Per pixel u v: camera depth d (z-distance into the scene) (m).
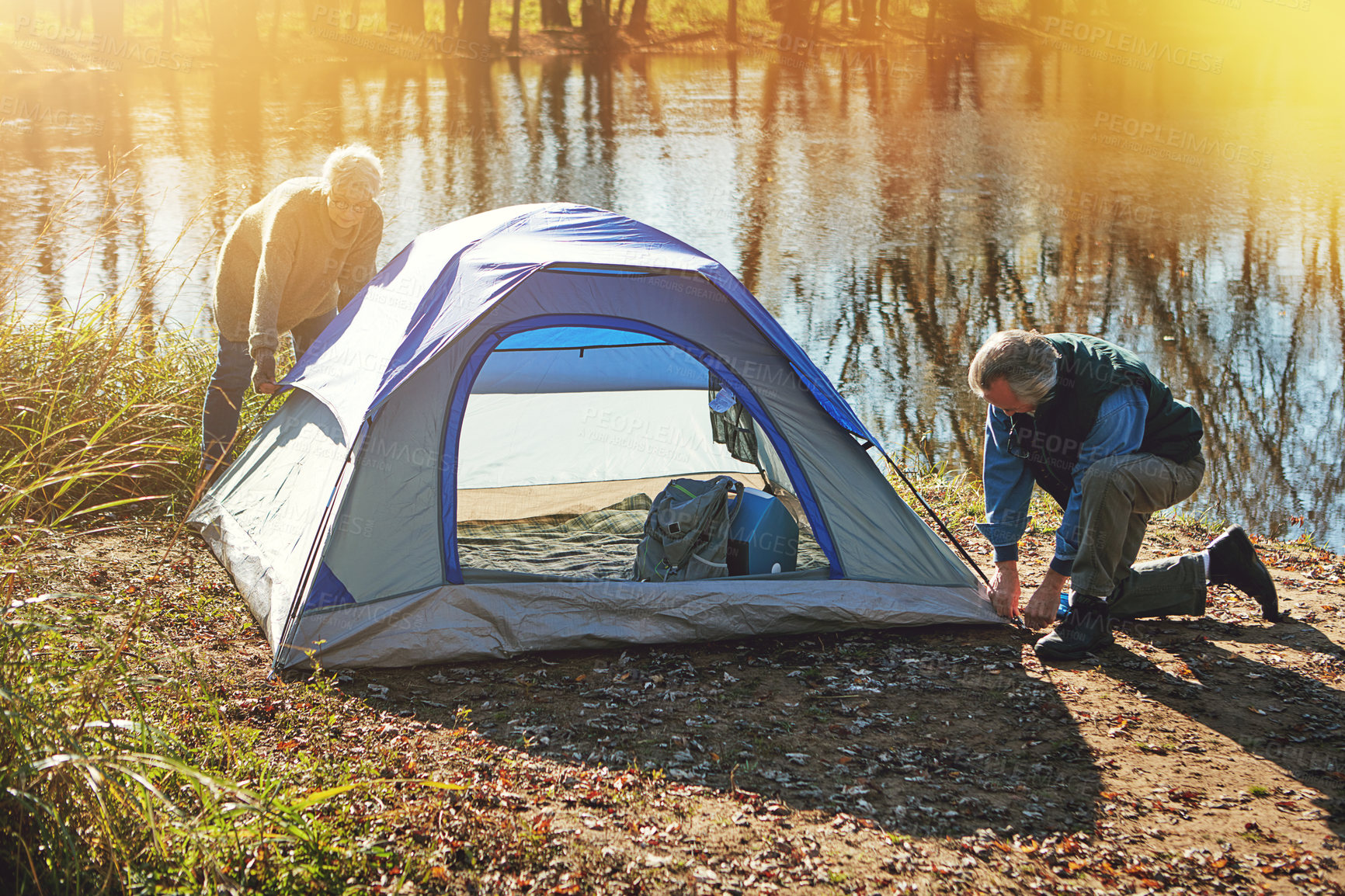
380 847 2.41
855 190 16.34
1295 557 5.12
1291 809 2.77
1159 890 2.43
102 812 2.14
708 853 2.51
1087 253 12.78
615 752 2.99
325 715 3.13
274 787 2.52
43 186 13.82
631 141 19.94
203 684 3.12
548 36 37.47
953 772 2.94
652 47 37.19
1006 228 14.05
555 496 5.55
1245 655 3.73
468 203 13.97
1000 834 2.65
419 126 20.61
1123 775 2.94
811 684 3.48
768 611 3.81
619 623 3.73
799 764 2.96
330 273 4.84
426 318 3.89
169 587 4.04
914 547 4.04
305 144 17.94
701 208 14.66
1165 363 9.19
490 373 5.29
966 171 18.22
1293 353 9.45
